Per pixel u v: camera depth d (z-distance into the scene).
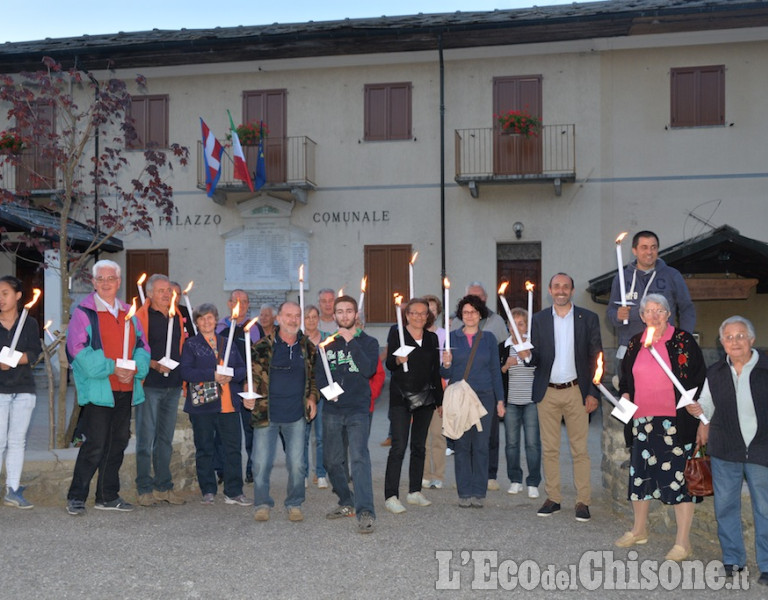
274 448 6.51
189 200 18.83
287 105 18.55
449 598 4.61
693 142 17.27
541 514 6.70
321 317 8.62
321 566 5.20
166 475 7.06
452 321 8.82
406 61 18.09
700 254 14.27
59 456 7.07
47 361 8.23
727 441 5.03
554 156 17.58
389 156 18.22
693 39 17.09
